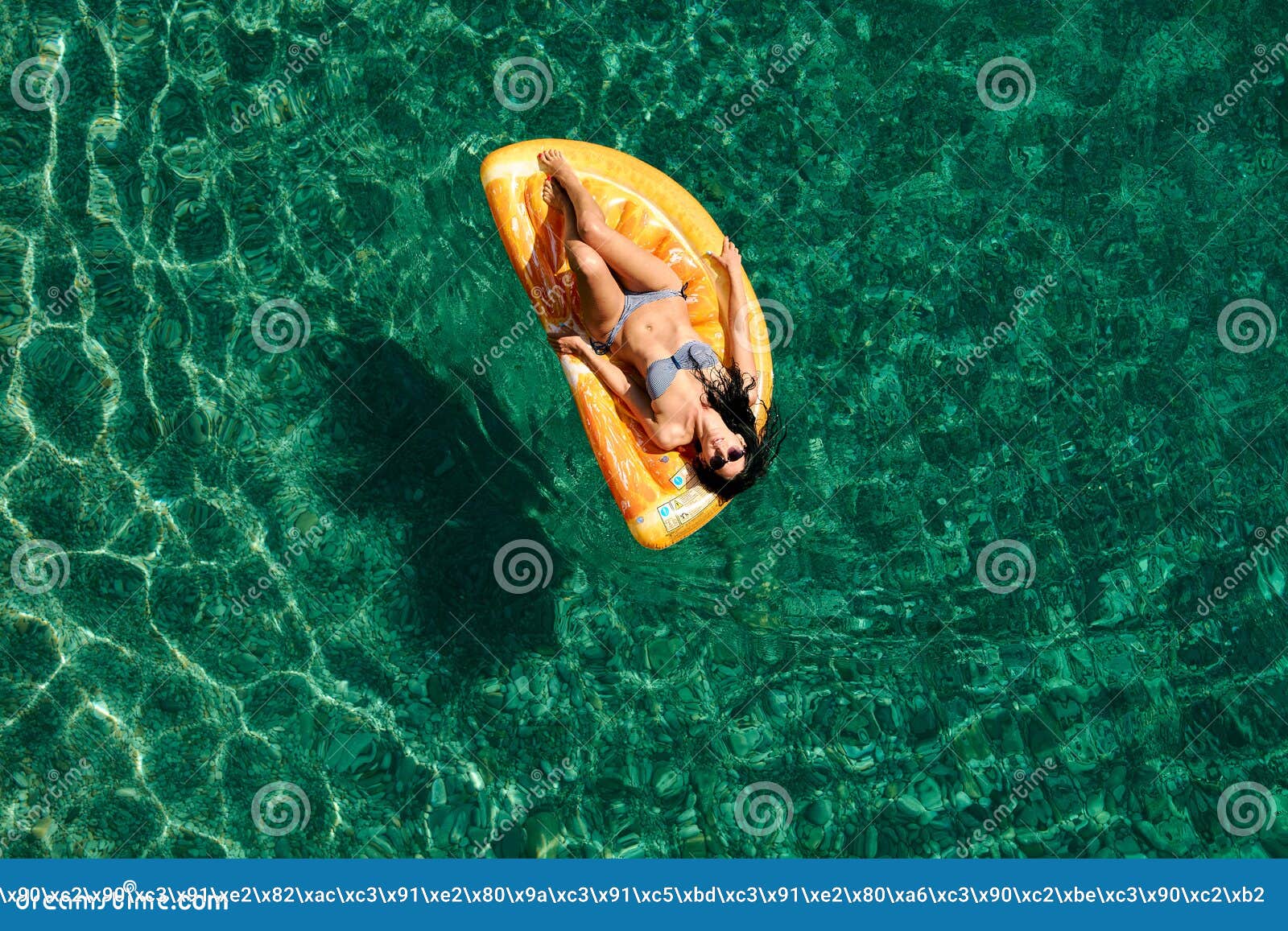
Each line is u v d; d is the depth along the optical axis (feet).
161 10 18.13
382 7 18.62
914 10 19.76
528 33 18.83
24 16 17.81
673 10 19.31
